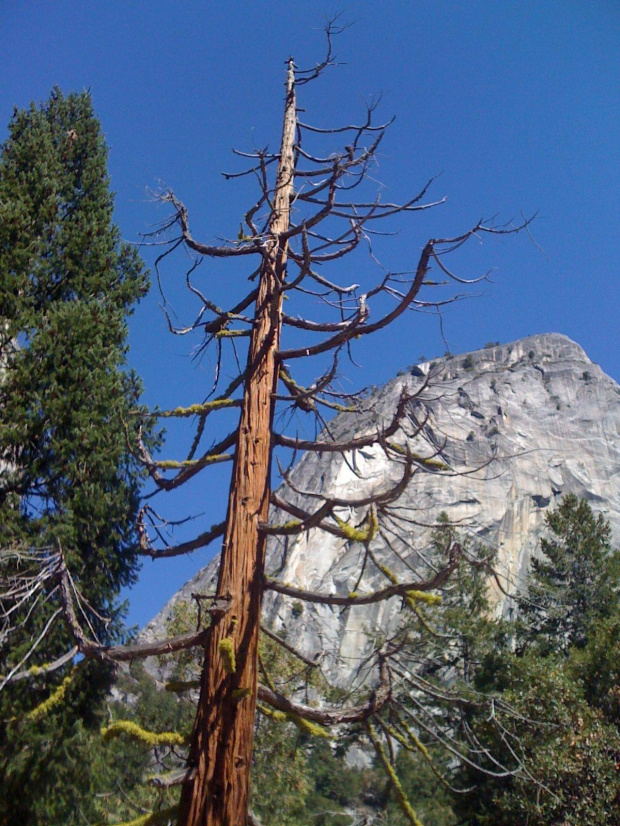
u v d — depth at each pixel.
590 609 23.31
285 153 9.39
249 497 7.11
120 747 11.27
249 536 6.88
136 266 14.14
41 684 9.68
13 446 10.98
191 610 15.74
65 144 15.09
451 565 6.35
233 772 5.81
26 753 9.42
